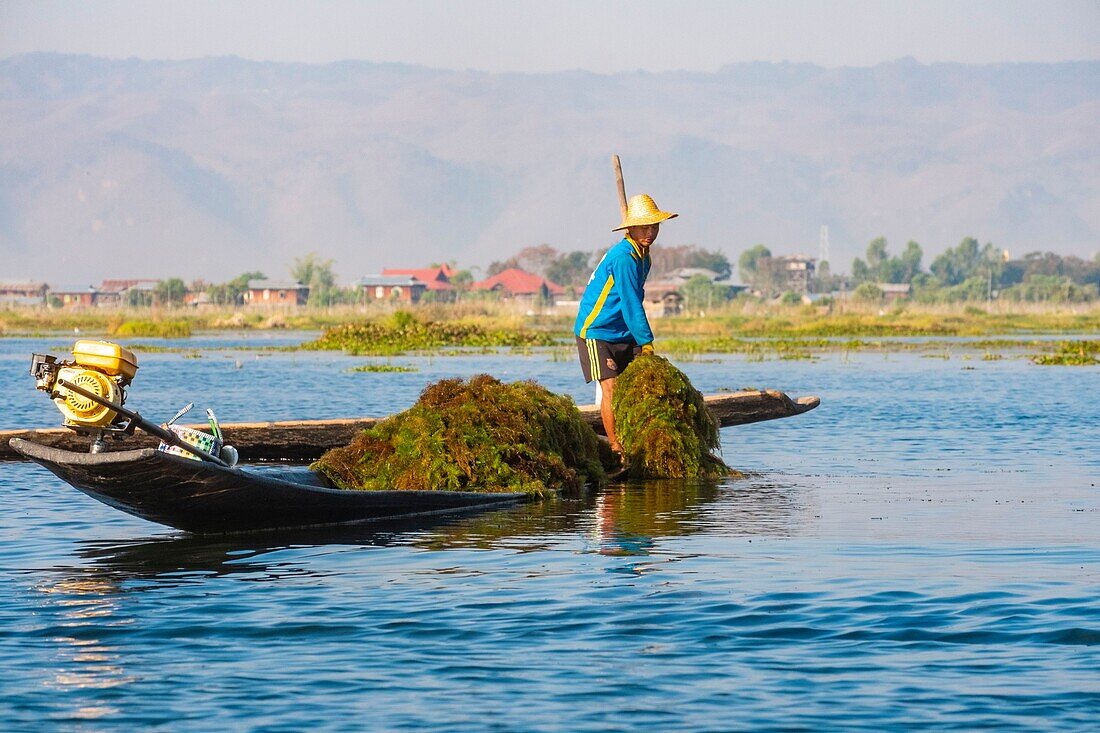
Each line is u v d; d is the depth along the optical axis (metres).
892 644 21.66
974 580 25.86
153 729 18.20
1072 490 38.78
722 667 20.56
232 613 23.83
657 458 42.50
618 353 44.16
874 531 31.59
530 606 24.14
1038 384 91.31
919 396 79.75
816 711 18.69
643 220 42.41
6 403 74.81
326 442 46.03
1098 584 25.44
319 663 20.88
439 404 39.25
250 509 31.25
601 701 19.12
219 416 66.62
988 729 18.02
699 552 29.08
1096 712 18.56
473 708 18.89
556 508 36.38
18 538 31.36
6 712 18.80
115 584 26.20
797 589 25.19
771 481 41.69
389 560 28.59
